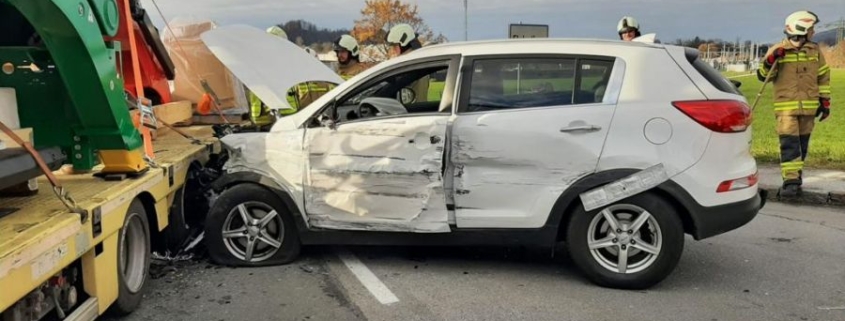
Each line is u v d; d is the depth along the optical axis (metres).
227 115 7.76
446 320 4.21
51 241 2.93
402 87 5.46
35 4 3.30
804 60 7.61
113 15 4.00
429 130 4.76
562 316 4.27
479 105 4.80
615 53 4.72
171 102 7.43
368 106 4.99
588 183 4.61
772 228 6.59
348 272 5.14
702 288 4.80
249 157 5.18
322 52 19.17
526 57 4.80
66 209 3.33
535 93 4.78
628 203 4.60
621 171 4.56
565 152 4.62
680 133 4.53
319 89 7.73
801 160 7.89
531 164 4.68
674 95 4.61
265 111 7.06
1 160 3.00
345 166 4.95
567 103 4.71
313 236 5.15
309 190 5.06
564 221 4.83
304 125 5.09
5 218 3.14
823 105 7.82
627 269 4.69
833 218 7.05
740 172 4.61
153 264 5.27
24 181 3.32
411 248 5.77
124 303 4.06
